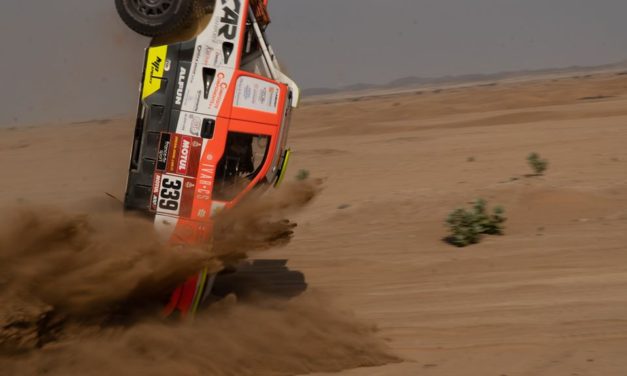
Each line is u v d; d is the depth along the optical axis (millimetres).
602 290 19156
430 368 13953
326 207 35875
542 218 29922
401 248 26234
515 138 61875
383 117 102438
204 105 13930
